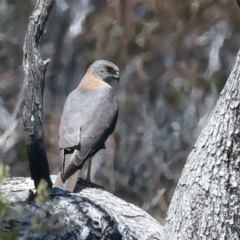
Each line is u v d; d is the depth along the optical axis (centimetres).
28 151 828
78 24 1848
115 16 1847
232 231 835
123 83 1811
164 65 1830
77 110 1056
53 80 1800
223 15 1848
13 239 629
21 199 830
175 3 1850
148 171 1745
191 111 1788
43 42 1842
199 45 1831
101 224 827
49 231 776
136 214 955
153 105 1803
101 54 1827
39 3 827
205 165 843
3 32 1875
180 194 858
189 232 846
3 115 1736
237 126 831
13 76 1816
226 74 1811
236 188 833
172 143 1769
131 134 1772
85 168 1692
